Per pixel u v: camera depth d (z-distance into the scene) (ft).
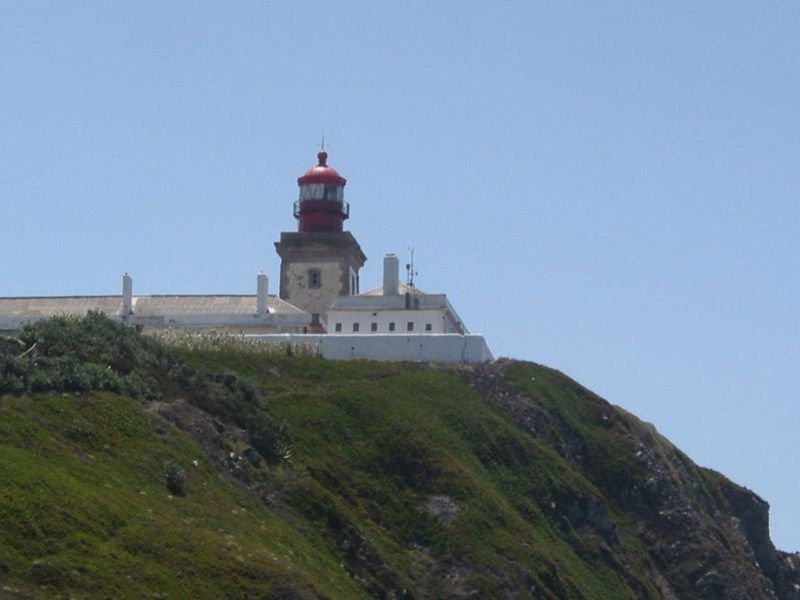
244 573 521.24
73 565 486.38
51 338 642.63
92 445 574.97
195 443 620.08
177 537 523.70
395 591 632.38
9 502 496.64
